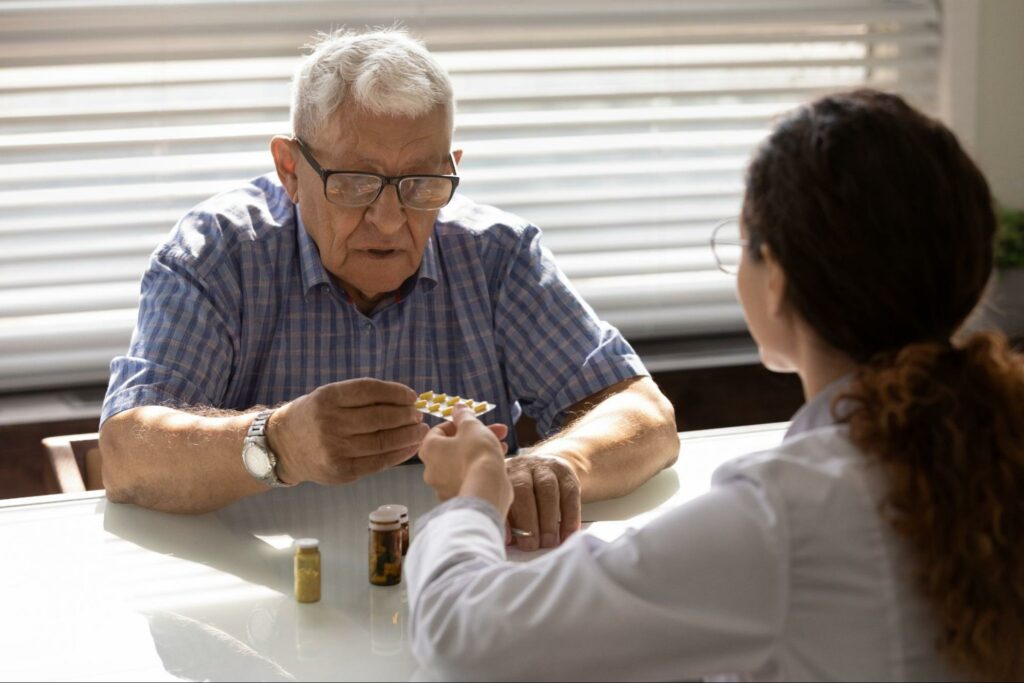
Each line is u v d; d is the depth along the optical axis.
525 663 0.90
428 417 1.86
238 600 1.22
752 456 0.94
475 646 0.91
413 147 1.68
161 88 2.59
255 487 1.47
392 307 1.88
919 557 0.87
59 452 1.77
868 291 0.91
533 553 1.33
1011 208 3.13
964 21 3.04
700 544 0.88
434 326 1.92
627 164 2.91
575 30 2.81
